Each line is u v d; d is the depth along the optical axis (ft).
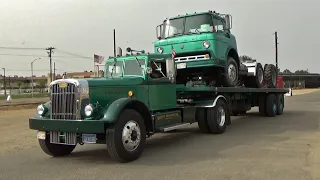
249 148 26.68
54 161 24.25
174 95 29.78
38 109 24.82
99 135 23.50
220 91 35.04
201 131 35.27
